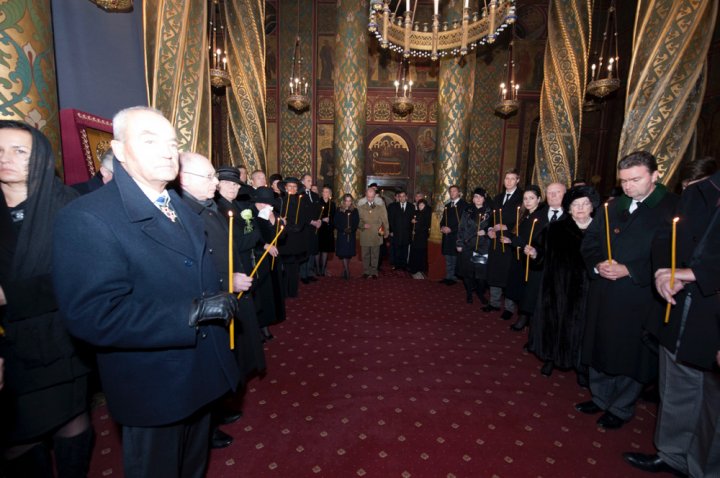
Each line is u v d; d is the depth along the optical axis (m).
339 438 2.27
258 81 5.73
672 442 1.94
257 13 5.65
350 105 7.46
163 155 1.19
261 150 5.84
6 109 1.84
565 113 5.04
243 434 2.30
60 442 1.58
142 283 1.16
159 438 1.27
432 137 10.66
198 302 1.23
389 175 10.84
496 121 10.43
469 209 5.16
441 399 2.73
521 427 2.40
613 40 10.06
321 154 10.49
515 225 4.24
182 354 1.26
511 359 3.43
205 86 3.26
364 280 6.53
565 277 2.84
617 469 2.03
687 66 2.69
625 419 2.37
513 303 4.50
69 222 1.07
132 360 1.20
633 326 2.18
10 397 1.34
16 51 1.85
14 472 1.48
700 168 2.17
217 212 2.35
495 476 1.97
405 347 3.66
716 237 1.57
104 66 2.90
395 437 2.29
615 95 10.15
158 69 2.96
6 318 1.32
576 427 2.41
